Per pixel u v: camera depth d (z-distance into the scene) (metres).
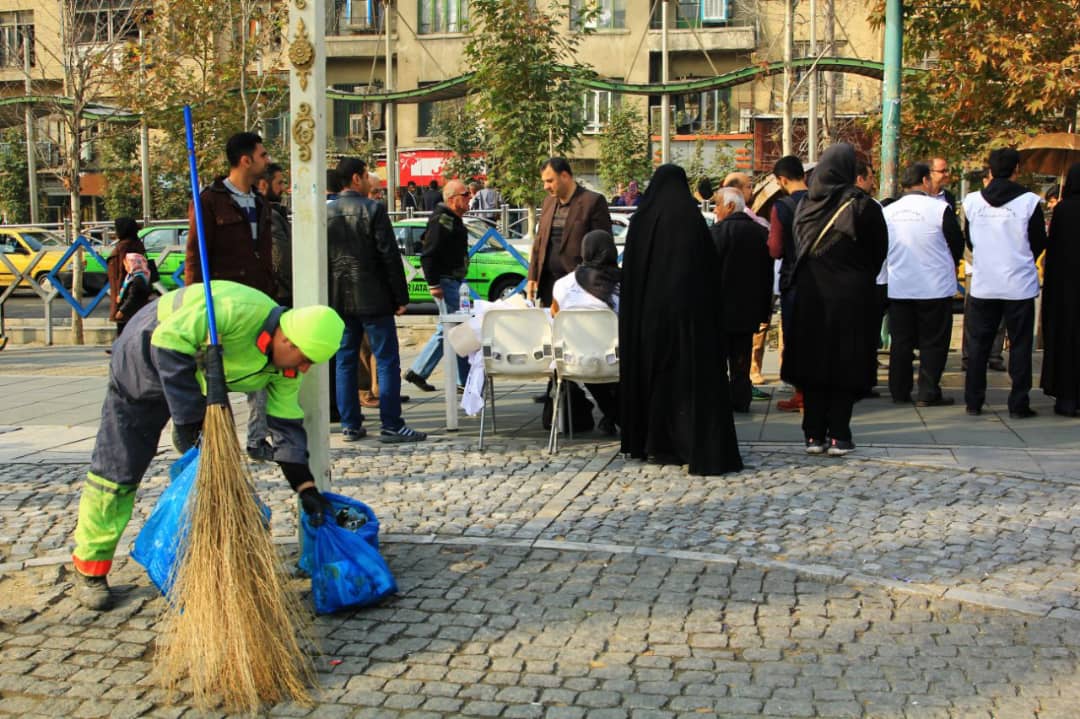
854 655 4.37
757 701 3.99
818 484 6.78
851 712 3.90
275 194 8.21
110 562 4.98
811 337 7.28
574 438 8.30
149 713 4.02
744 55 35.22
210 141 20.09
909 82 14.47
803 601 4.92
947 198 10.29
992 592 4.98
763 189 10.28
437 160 33.75
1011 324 8.57
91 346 15.46
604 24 35.41
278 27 19.17
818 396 7.45
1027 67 12.45
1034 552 5.51
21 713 4.01
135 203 32.72
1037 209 8.41
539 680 4.19
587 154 35.28
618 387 7.96
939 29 13.66
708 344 7.08
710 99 35.31
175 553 4.45
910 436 8.08
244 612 4.08
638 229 7.21
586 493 6.67
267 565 4.20
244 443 8.17
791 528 5.93
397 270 7.89
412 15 36.97
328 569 4.77
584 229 8.74
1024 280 8.42
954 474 6.97
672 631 4.62
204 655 4.09
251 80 19.81
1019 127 13.70
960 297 14.41
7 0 30.92
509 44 16.20
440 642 4.54
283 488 6.82
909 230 8.97
